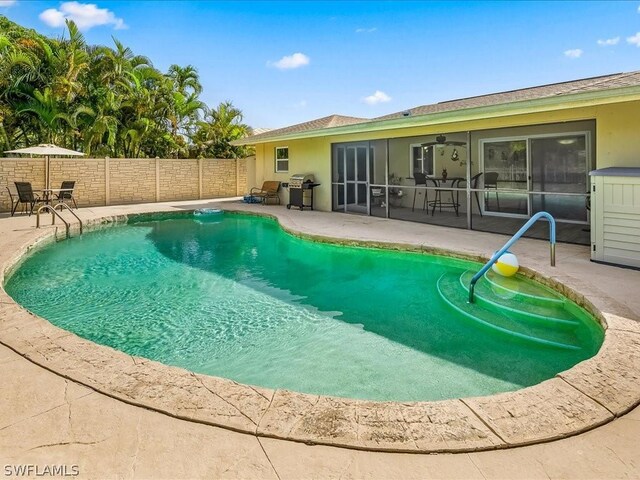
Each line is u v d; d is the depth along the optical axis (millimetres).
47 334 4004
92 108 18984
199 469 2223
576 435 2494
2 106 17266
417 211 13656
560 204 10867
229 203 17797
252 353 4363
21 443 2416
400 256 8672
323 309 5672
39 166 15383
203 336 4809
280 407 2807
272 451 2373
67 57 18312
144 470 2211
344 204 14500
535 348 4371
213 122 24094
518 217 11695
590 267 6336
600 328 4461
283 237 11281
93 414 2705
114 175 17344
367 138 12914
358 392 3564
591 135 10078
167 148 22109
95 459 2293
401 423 2623
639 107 6988
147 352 4414
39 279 7184
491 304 5516
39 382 3102
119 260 8656
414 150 13922
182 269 7902
